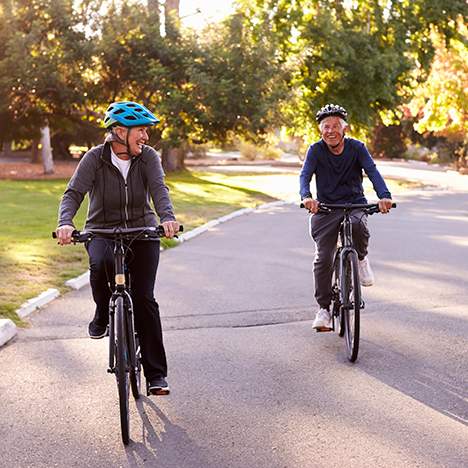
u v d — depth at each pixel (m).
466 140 50.66
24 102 36.53
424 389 5.83
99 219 5.41
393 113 36.28
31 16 35.34
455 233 16.30
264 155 67.00
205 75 31.56
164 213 5.17
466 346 7.08
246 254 13.23
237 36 32.56
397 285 10.14
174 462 4.54
